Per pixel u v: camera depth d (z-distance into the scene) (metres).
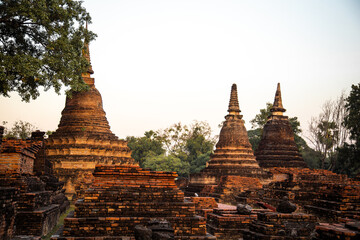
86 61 24.73
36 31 23.22
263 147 56.53
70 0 23.36
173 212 12.84
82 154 42.06
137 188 13.09
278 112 57.84
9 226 13.81
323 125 62.75
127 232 12.19
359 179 33.69
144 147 84.56
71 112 45.53
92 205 12.46
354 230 11.43
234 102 54.84
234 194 37.53
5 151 15.91
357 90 58.03
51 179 23.64
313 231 13.12
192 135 91.62
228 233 17.59
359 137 55.34
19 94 24.17
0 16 21.14
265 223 13.21
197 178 49.56
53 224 19.38
